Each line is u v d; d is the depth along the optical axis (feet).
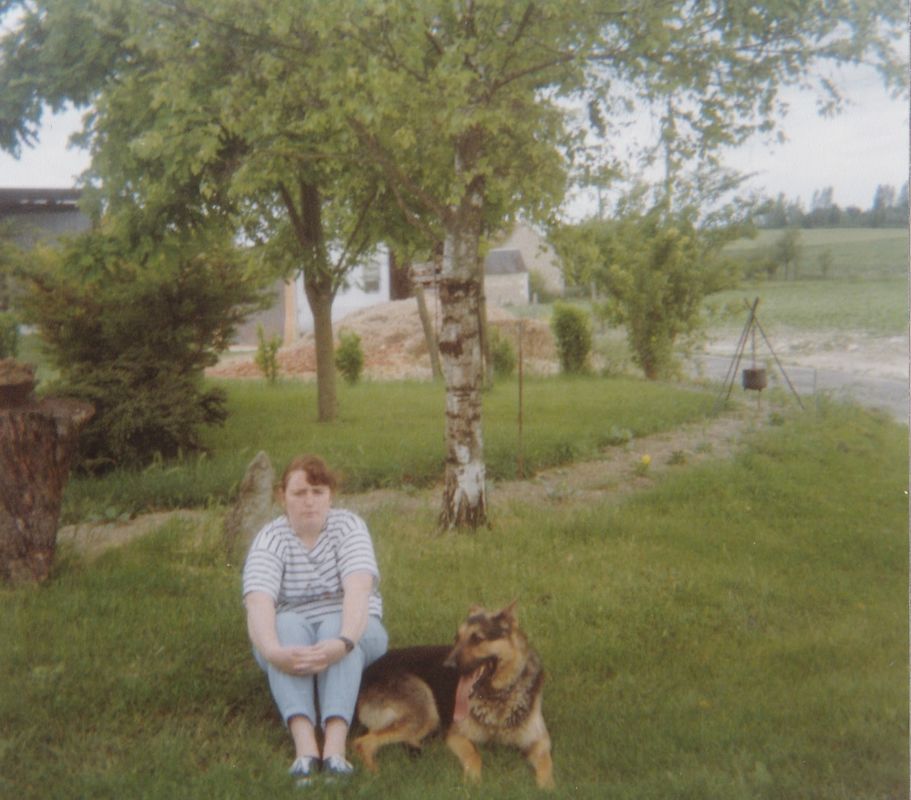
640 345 82.48
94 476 37.17
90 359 40.73
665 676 19.38
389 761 15.26
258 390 69.00
